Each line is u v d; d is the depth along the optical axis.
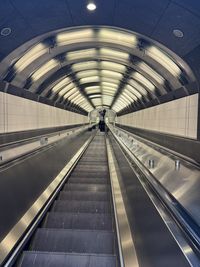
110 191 7.42
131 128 29.81
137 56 10.27
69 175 10.20
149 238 3.31
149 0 5.87
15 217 4.58
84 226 5.35
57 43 9.03
